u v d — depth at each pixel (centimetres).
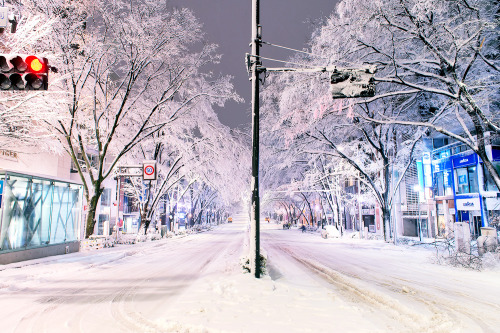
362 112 2120
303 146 2514
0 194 1214
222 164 3023
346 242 2595
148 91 2617
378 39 1473
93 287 867
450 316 590
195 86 2722
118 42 1972
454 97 1254
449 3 1205
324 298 714
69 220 1716
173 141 2669
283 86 2305
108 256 1569
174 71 2505
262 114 2645
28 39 1079
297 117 1845
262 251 998
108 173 2022
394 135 2494
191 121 2784
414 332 507
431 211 3055
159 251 1917
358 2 1397
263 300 676
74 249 1714
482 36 1334
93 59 1806
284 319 555
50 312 627
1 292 805
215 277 938
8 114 1130
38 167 2130
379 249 1986
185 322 530
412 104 2056
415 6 1131
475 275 1034
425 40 1209
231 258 1456
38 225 1436
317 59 1677
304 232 4694
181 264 1318
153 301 707
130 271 1141
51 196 1534
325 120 2148
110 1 1906
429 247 1997
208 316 566
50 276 1031
